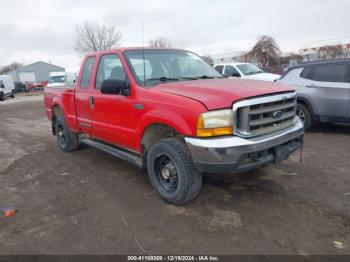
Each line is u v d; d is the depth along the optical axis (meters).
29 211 3.55
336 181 3.98
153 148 3.55
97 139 5.27
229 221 3.11
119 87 3.77
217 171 2.98
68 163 5.36
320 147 5.57
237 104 2.95
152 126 3.64
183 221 3.15
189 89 3.35
